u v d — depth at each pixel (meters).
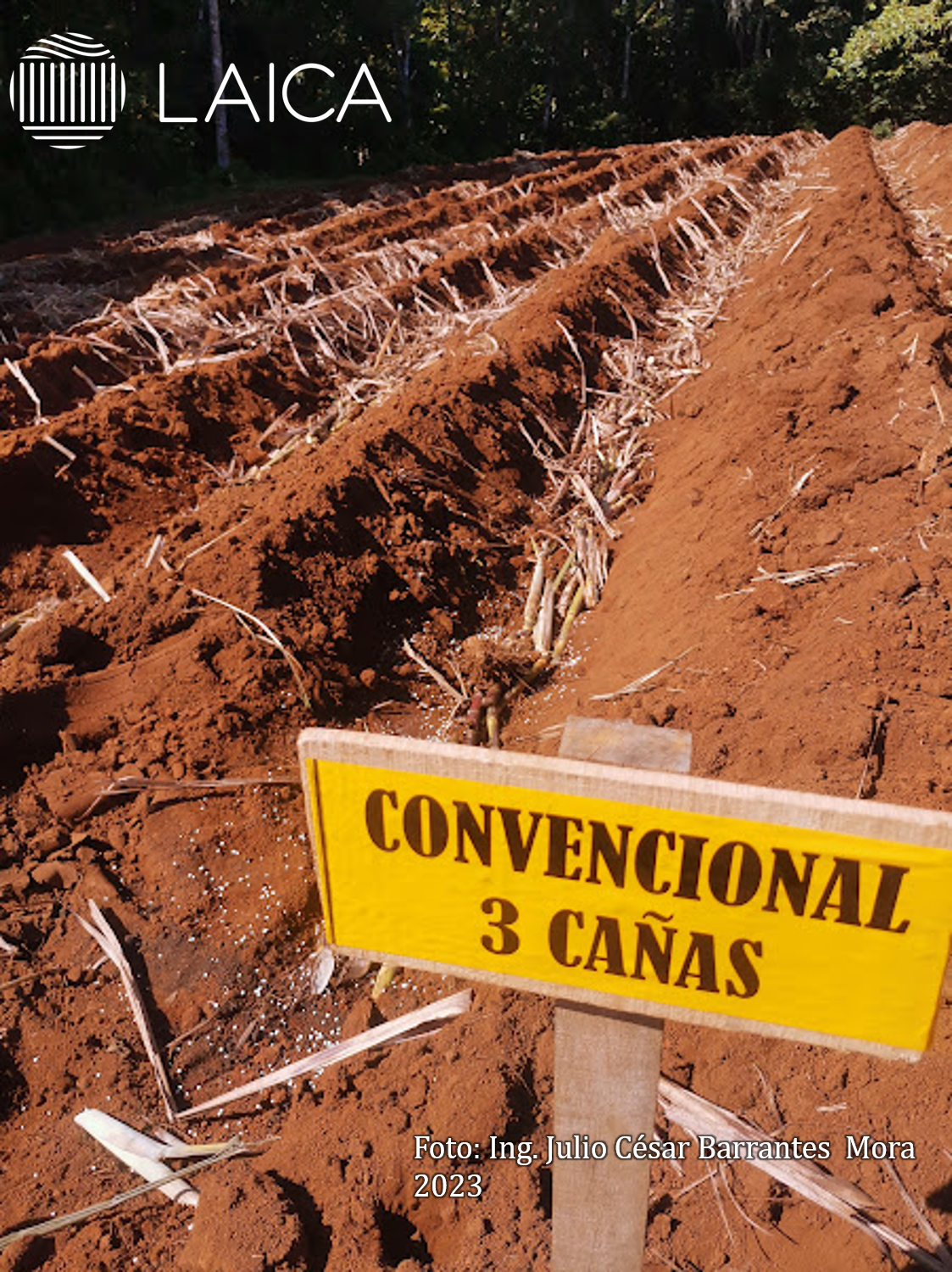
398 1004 3.58
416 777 1.51
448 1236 2.73
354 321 9.77
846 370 6.69
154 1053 3.33
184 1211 2.87
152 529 6.53
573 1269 1.96
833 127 37.31
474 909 1.62
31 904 3.75
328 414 8.13
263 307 9.87
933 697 3.97
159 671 4.71
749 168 20.52
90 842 4.02
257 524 5.53
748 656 4.54
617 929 1.56
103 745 4.44
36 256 12.79
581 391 8.69
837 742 3.78
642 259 12.09
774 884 1.44
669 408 8.48
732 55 39.62
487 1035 3.11
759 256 13.41
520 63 31.72
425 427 6.89
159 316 9.20
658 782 1.41
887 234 10.52
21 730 4.39
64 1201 2.92
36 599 5.89
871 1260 2.50
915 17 33.94
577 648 5.75
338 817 1.59
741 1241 2.60
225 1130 3.13
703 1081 2.98
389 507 6.15
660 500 6.85
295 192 19.95
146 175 19.84
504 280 11.98
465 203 16.88
